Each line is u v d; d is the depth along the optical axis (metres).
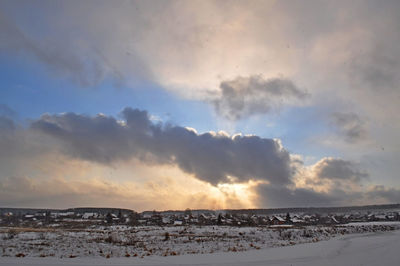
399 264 19.73
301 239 40.22
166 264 19.61
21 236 37.28
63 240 33.25
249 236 43.31
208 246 30.59
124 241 33.62
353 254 24.59
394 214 173.75
